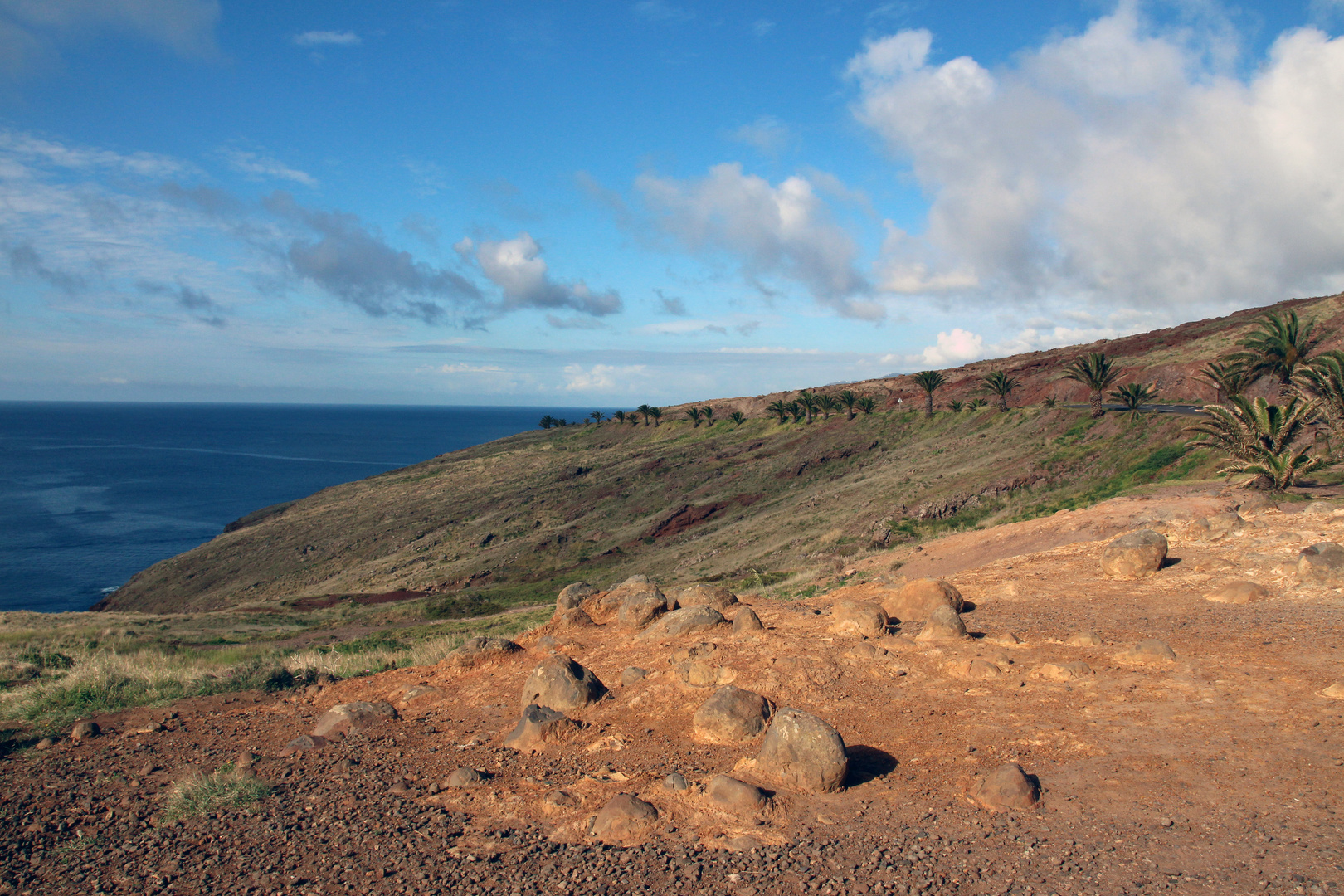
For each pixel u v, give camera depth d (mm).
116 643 19828
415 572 54562
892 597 9773
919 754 5152
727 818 4301
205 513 107125
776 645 7586
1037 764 4777
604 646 8953
